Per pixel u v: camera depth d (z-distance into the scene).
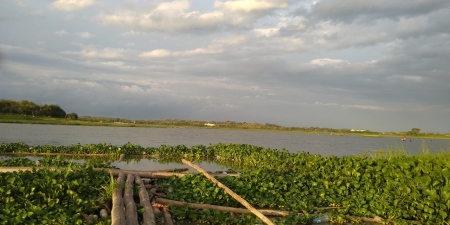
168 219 11.76
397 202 13.20
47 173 13.16
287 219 12.45
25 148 30.34
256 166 26.23
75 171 14.30
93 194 12.82
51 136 54.34
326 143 76.56
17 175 12.78
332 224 12.80
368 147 61.09
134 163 27.52
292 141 83.38
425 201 12.59
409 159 15.78
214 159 31.64
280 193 15.09
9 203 10.77
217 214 12.35
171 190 15.48
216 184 14.70
